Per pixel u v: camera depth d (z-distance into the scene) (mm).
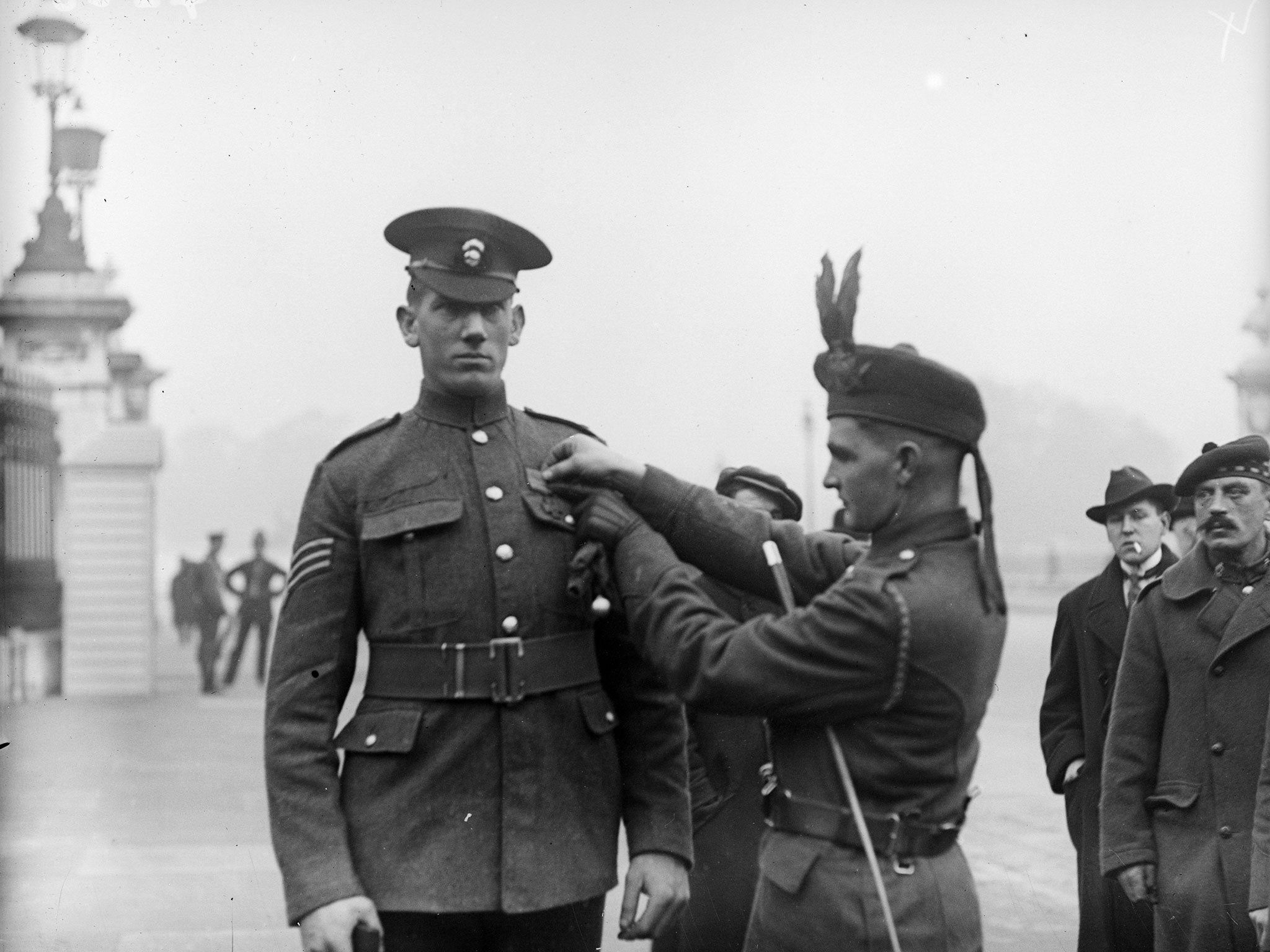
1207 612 4242
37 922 6039
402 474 3324
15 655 15578
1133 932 4992
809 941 2994
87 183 15422
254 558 17516
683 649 3037
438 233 3338
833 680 2943
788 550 3379
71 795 9047
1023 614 28656
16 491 15891
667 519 3281
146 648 16344
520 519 3322
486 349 3346
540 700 3264
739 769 4320
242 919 6137
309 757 3234
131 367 16578
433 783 3217
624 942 5723
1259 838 3822
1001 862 7266
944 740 2998
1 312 16016
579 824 3277
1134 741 4359
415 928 3199
